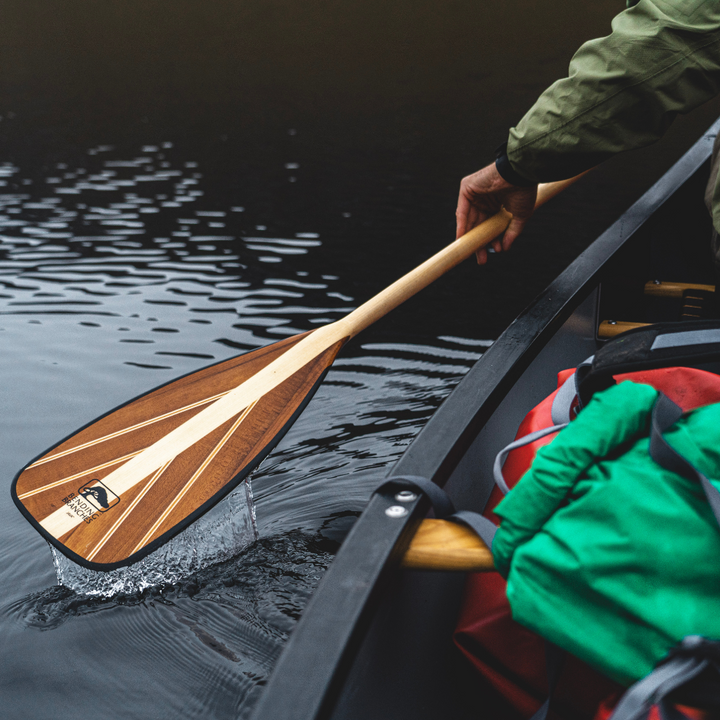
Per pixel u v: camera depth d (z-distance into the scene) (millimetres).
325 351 1640
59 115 9016
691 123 7691
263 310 3479
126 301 3615
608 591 636
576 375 872
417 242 4445
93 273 4031
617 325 1684
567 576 652
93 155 7039
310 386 1606
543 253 4230
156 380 2801
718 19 1132
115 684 1455
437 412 996
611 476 663
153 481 1532
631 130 1240
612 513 648
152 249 4422
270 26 15836
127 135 7859
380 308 1634
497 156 1452
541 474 691
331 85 10438
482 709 890
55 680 1473
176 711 1394
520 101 8914
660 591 628
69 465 1581
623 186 5613
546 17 15586
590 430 693
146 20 16812
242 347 3074
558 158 1317
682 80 1165
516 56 12055
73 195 5688
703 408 699
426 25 15352
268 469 2150
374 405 2533
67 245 4527
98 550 1425
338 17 16547
